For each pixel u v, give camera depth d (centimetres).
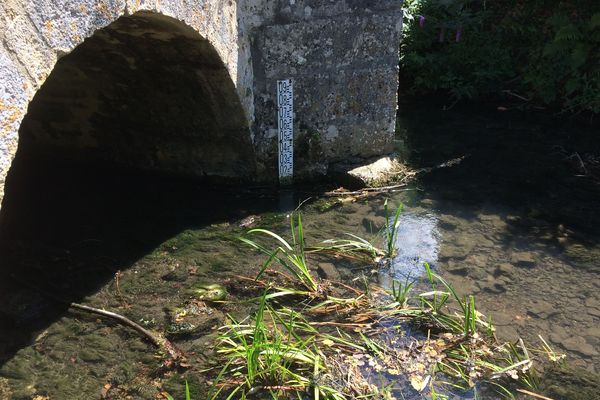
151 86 427
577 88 663
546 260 387
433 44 757
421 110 679
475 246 402
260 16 420
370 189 471
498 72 700
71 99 451
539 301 347
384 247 396
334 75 457
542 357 304
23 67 208
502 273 372
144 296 339
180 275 358
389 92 483
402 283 361
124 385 279
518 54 728
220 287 348
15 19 203
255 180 468
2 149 200
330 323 323
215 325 320
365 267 374
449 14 751
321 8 436
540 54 699
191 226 413
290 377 285
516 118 653
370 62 467
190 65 395
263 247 388
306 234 407
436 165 528
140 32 347
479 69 704
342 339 307
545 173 518
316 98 458
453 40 734
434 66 714
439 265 379
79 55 395
